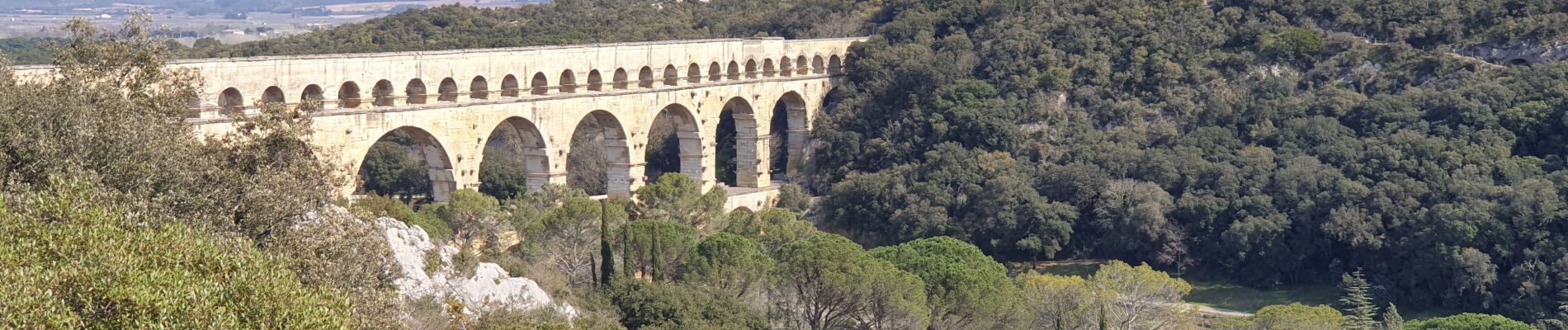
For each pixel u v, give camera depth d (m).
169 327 49.81
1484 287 132.50
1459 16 178.62
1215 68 179.12
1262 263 143.62
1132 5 191.38
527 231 115.88
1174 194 156.25
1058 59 182.62
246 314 52.66
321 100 119.38
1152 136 168.25
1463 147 150.88
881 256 115.88
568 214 115.69
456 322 76.06
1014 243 152.62
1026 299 112.31
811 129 179.75
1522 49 170.38
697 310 94.38
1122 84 178.50
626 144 148.62
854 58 187.25
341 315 56.16
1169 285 116.81
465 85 136.00
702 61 164.88
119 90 75.06
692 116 158.25
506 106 134.25
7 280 48.41
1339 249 143.50
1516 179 144.88
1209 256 147.62
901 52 184.12
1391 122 159.50
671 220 126.56
